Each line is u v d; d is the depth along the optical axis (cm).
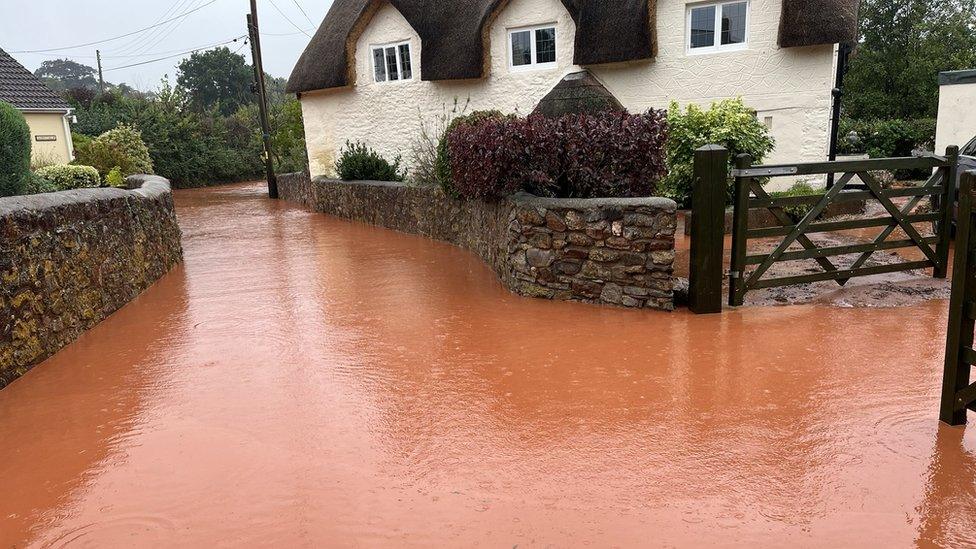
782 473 307
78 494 317
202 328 608
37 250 522
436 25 1425
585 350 491
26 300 502
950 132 1409
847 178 600
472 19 1370
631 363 460
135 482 326
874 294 609
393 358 496
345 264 916
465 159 755
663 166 644
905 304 576
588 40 1189
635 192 650
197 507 300
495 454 338
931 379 410
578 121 654
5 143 732
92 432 386
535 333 539
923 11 2255
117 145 2242
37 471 341
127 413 412
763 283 598
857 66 2242
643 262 586
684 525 269
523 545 260
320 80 1638
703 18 1124
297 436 369
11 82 1798
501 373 453
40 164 1448
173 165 3017
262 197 2408
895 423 352
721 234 562
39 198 552
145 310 689
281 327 599
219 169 3275
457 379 446
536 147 647
